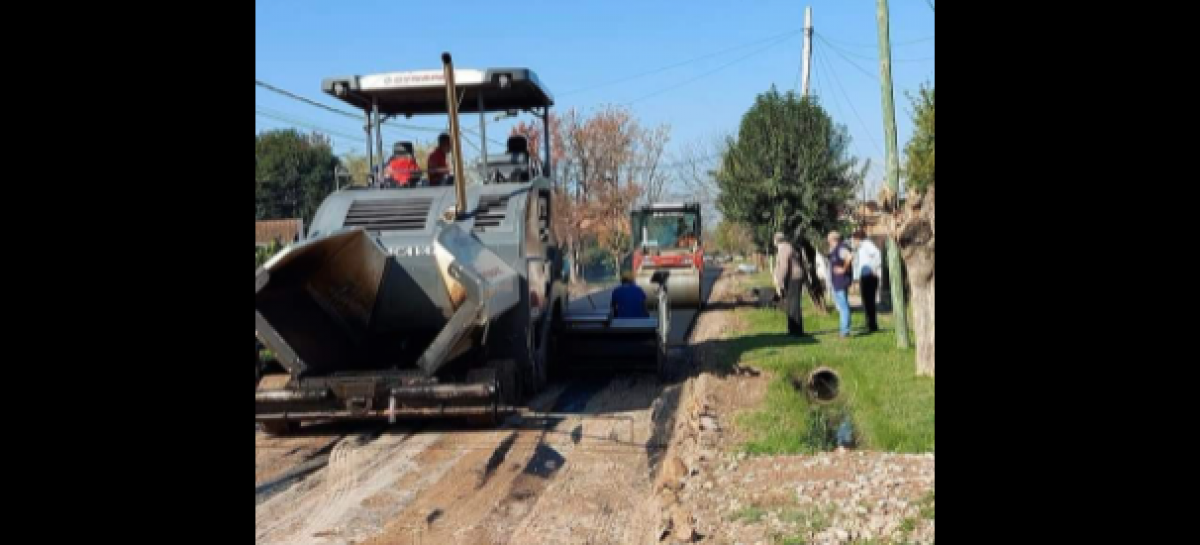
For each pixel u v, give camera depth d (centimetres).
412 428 1125
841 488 737
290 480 889
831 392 1219
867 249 1833
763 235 2580
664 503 765
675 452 954
